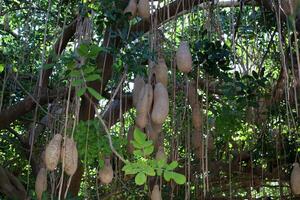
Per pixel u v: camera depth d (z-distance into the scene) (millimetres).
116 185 3170
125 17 2365
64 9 3139
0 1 2760
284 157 3285
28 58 3133
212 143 2871
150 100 2064
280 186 3281
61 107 2760
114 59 2473
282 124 3281
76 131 1971
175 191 3309
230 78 2756
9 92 3404
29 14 3000
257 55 3119
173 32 2619
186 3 2746
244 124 3346
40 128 3680
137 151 1635
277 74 3436
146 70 2334
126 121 3273
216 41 2676
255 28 2959
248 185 3746
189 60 2158
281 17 2391
